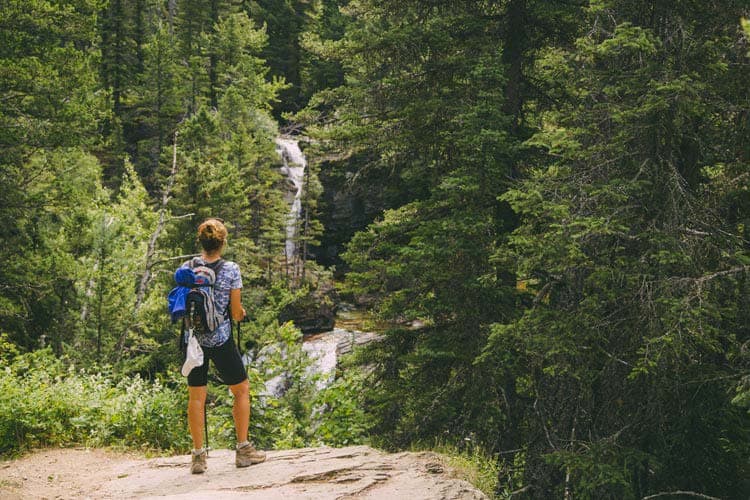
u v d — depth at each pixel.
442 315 11.78
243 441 5.94
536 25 12.82
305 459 6.15
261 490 5.20
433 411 10.97
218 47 53.97
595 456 8.46
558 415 9.94
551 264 9.07
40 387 8.68
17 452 7.39
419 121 12.04
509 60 12.80
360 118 12.44
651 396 8.79
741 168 9.48
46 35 17.72
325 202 43.94
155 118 46.38
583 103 11.05
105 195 24.30
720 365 9.30
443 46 12.02
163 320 19.36
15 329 17.31
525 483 9.92
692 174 9.78
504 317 11.06
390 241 12.40
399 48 11.88
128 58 50.22
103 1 18.39
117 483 5.86
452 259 11.26
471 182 10.74
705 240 8.49
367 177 13.78
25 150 18.42
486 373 10.80
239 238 28.39
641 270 8.43
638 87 8.73
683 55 8.63
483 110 10.82
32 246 18.09
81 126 18.17
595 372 9.01
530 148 12.24
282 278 36.41
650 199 8.90
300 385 12.03
